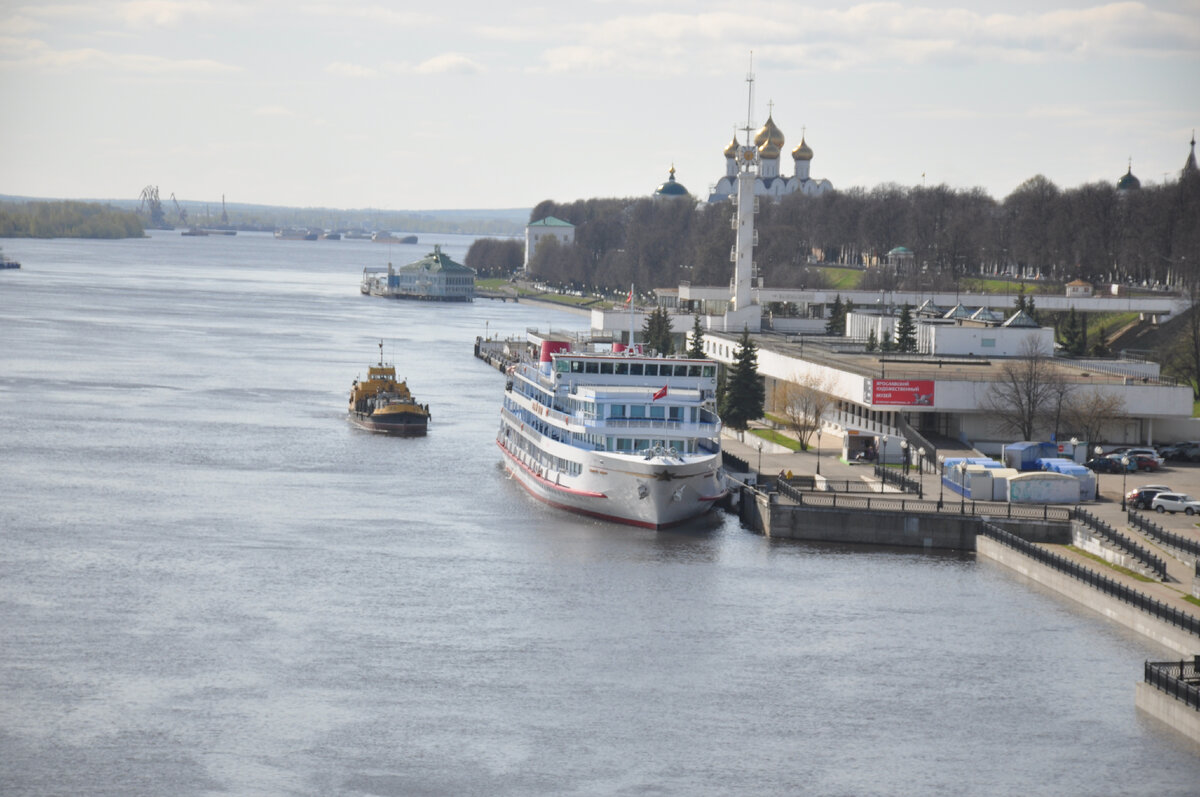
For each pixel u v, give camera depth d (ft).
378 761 362.12
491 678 417.08
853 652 441.68
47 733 372.99
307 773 354.95
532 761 364.58
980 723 391.24
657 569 529.45
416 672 419.95
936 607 485.56
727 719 392.06
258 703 394.73
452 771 358.02
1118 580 485.15
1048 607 485.97
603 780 355.77
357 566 526.57
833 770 362.94
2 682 404.16
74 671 413.80
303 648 437.17
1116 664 433.07
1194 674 400.26
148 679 409.28
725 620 469.98
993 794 351.25
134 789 345.51
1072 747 376.68
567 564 534.37
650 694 408.26
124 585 495.41
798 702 403.95
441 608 478.18
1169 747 377.09
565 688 410.72
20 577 501.56
